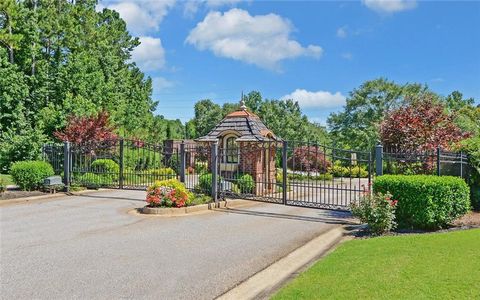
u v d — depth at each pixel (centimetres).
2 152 2173
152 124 4138
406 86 4278
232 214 1149
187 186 1542
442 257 588
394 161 1103
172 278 573
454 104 5188
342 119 4569
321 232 891
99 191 1684
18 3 2452
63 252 716
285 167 1195
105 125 2075
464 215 984
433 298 430
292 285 506
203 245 771
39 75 2503
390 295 444
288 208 1277
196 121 6744
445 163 1040
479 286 461
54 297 497
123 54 4206
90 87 2712
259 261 660
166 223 1002
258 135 1650
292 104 5300
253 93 5631
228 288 534
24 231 899
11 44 2362
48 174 1606
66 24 2684
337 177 2753
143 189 1523
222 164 1644
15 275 584
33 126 2488
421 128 1220
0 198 1387
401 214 872
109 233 881
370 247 687
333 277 524
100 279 568
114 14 4041
